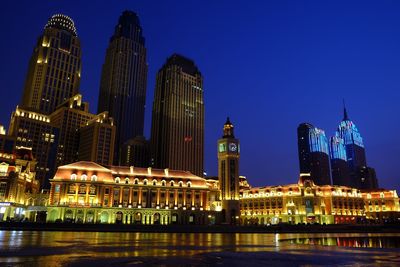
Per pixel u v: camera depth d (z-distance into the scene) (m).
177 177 185.12
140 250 43.47
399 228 160.50
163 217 171.50
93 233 93.19
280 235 106.00
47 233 85.69
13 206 152.50
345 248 53.91
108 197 167.50
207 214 180.00
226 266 30.97
